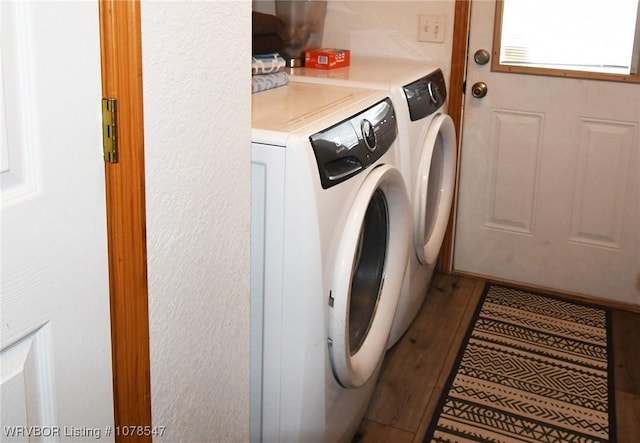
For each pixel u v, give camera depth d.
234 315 1.44
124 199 1.07
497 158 2.95
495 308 2.86
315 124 1.61
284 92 2.06
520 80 2.83
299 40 2.64
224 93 1.27
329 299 1.65
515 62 2.82
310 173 1.50
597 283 2.95
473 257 3.11
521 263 3.05
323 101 1.91
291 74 2.44
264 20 2.35
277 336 1.62
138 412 1.19
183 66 1.14
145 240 1.11
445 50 2.88
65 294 1.02
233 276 1.41
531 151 2.89
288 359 1.63
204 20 1.18
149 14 1.05
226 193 1.33
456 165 2.90
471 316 2.79
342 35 3.01
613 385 2.38
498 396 2.30
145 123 1.08
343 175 1.63
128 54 1.02
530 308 2.87
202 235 1.28
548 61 2.78
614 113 2.74
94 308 1.08
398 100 2.21
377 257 2.04
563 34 2.73
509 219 3.01
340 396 1.85
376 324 2.01
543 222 2.96
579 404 2.28
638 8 2.63
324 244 1.57
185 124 1.17
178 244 1.21
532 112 2.85
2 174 0.90
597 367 2.48
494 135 2.93
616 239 2.88
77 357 1.06
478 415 2.21
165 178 1.15
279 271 1.57
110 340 1.13
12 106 0.90
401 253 2.05
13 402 0.98
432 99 2.46
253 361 1.67
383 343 2.01
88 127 1.00
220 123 1.27
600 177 2.83
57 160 0.96
